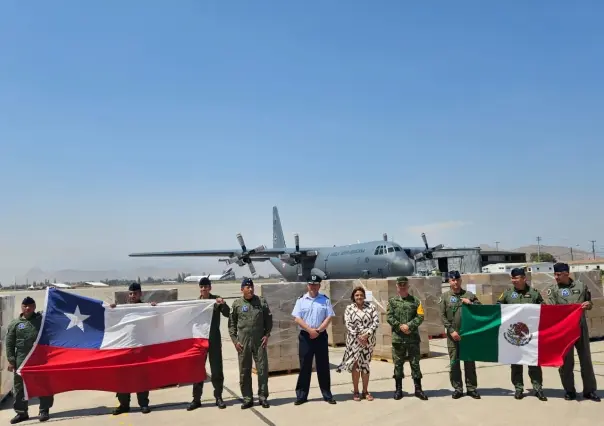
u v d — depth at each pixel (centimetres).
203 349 699
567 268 696
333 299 1205
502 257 6744
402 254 2475
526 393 708
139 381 667
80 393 809
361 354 688
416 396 698
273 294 930
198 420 616
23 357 651
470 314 695
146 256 3312
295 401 698
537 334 675
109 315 691
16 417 639
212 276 12256
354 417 608
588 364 665
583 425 552
